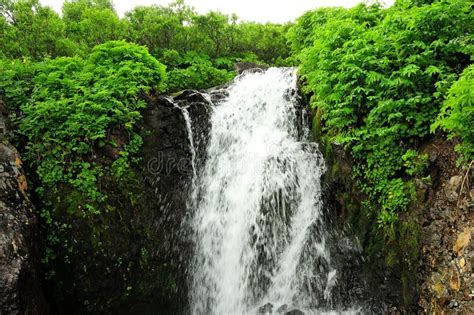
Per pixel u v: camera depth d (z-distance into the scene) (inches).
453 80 220.5
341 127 286.0
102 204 288.4
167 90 434.9
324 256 295.4
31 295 232.8
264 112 404.2
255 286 317.7
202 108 381.1
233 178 360.8
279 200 328.5
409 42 245.9
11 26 415.5
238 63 598.5
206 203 358.9
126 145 311.3
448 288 205.5
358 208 275.3
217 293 327.3
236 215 342.3
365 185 267.3
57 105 288.4
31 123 283.3
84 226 278.2
